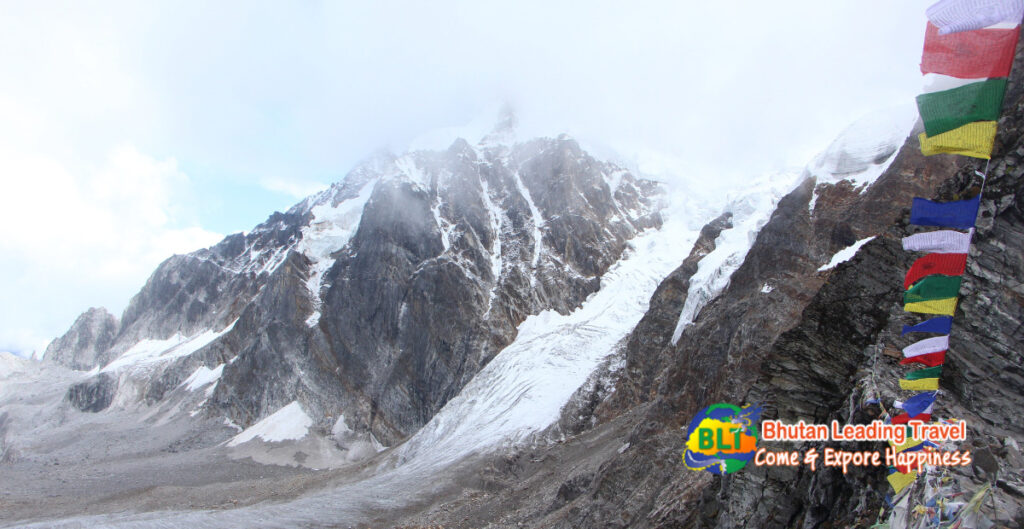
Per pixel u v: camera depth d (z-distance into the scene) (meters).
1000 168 15.64
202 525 66.19
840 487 16.77
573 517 43.56
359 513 66.62
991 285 15.10
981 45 9.55
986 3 9.38
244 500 81.25
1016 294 14.73
